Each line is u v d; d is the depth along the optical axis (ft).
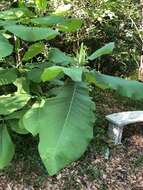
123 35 20.75
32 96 10.25
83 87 8.84
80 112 8.10
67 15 17.92
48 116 7.97
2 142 9.59
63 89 8.72
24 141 13.17
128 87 8.85
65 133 7.59
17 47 11.53
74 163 12.96
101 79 8.88
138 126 16.31
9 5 16.03
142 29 20.74
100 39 20.36
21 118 9.76
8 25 9.50
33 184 11.83
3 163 9.26
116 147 14.47
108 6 19.24
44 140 7.52
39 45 9.98
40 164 12.46
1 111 9.56
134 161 13.79
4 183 11.67
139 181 12.89
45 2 11.90
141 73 21.39
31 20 10.15
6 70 10.30
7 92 13.24
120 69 21.39
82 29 19.24
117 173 13.04
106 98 18.71
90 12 18.75
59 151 7.27
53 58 9.98
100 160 13.50
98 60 20.75
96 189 12.16
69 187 12.00
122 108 18.01
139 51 21.49
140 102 18.81
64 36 19.35
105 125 15.79
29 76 9.93
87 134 7.70
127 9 20.20
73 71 8.02
